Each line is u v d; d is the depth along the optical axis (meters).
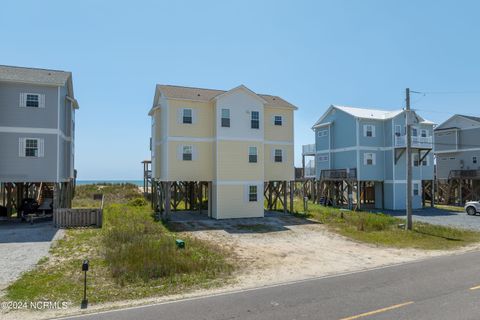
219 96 24.27
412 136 33.97
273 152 27.23
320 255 14.40
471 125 40.47
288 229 20.45
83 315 7.55
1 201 30.89
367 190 38.69
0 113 19.77
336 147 37.03
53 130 20.73
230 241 16.91
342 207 35.28
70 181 26.20
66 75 22.30
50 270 11.23
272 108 27.39
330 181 37.22
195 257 13.06
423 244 16.81
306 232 19.64
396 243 17.02
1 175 19.58
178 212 27.83
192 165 24.25
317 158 39.94
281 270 11.90
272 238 17.92
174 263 11.62
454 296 8.47
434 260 13.28
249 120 25.16
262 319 7.07
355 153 34.25
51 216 22.47
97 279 10.42
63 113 22.72
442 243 17.08
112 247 13.81
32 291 9.26
